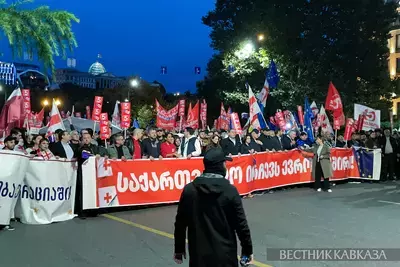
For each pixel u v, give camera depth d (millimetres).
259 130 13375
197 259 3322
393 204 10602
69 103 69125
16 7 4883
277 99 25797
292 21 24516
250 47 24922
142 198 9398
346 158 14789
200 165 10258
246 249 3412
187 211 3449
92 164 8688
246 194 11289
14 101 9281
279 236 7285
